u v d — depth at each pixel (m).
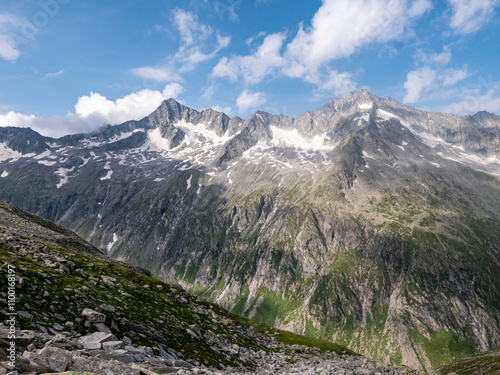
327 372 33.00
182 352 27.67
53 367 12.85
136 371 13.92
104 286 34.94
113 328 24.45
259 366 34.16
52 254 39.78
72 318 22.91
